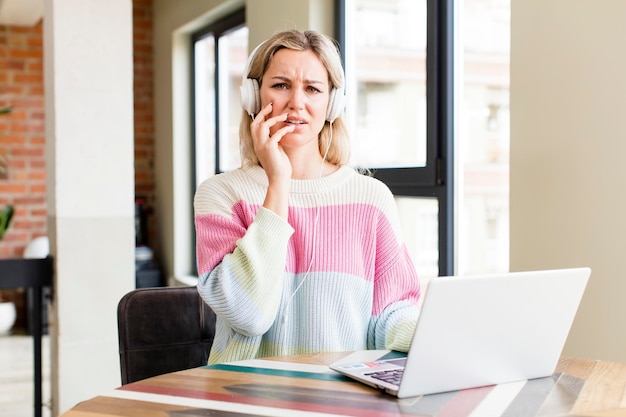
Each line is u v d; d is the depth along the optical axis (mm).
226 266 1559
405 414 1163
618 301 1909
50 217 3477
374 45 3299
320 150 1858
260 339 1660
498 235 2623
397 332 1635
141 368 1784
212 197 1741
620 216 1898
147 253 5703
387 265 1787
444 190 2805
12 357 5168
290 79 1702
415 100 3035
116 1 3412
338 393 1276
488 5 2635
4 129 6066
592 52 1972
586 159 1995
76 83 3357
